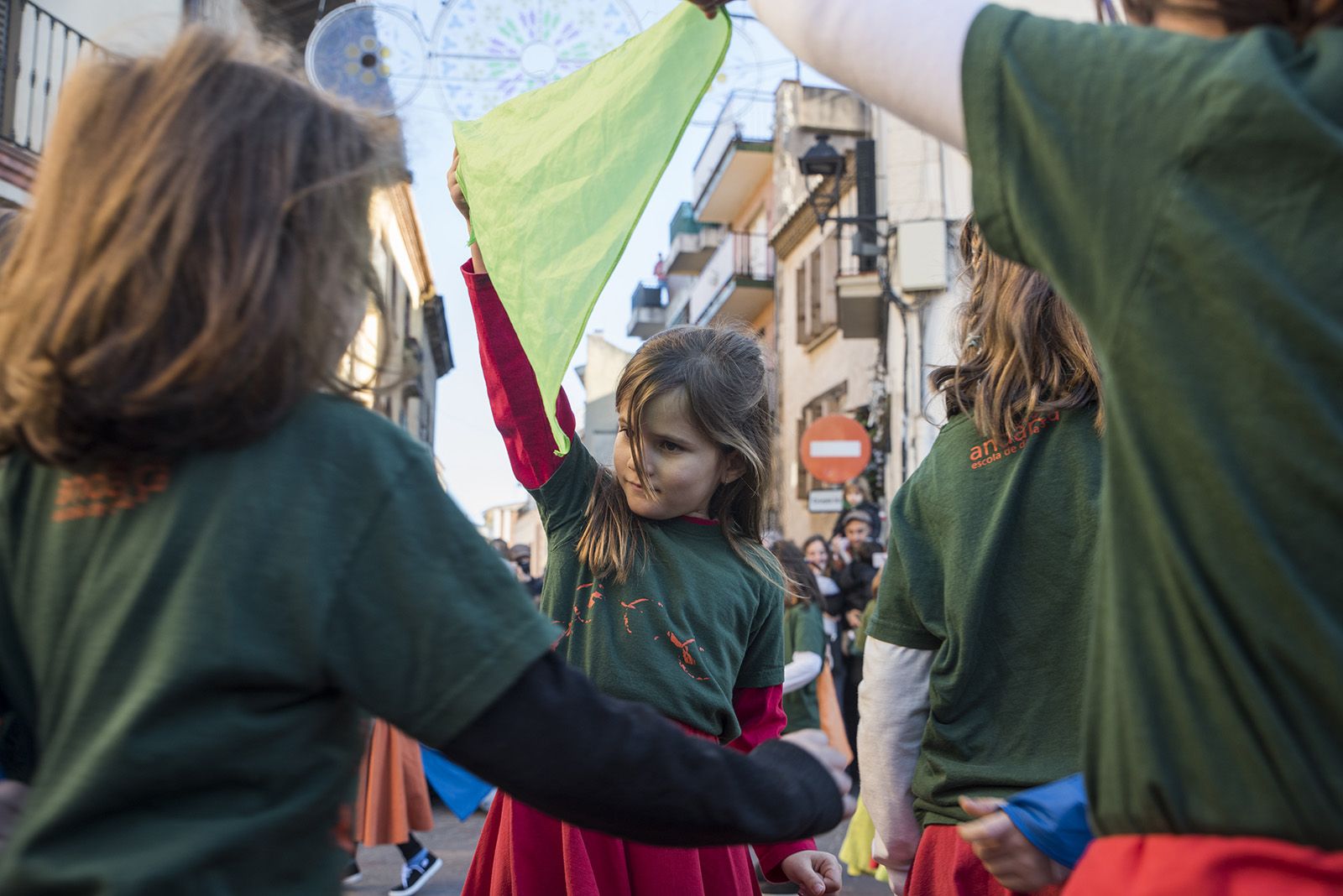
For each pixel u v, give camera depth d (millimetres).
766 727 2383
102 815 969
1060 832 1456
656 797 1127
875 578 8547
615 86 1800
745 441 2309
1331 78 918
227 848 972
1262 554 910
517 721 1067
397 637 1054
